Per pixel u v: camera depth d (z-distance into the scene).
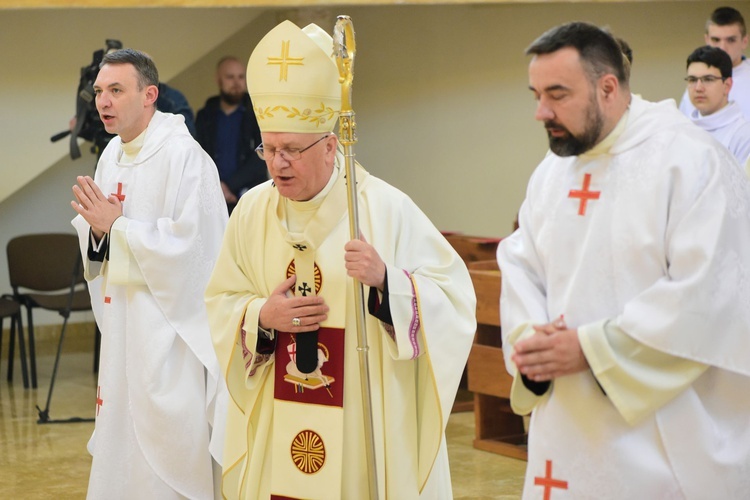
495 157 8.91
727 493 2.54
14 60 7.89
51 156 8.03
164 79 8.37
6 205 9.09
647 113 2.56
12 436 6.22
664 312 2.40
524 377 2.63
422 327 3.03
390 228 3.14
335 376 3.12
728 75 5.52
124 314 4.19
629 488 2.53
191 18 8.35
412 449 3.16
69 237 7.97
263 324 3.13
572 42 2.45
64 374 8.08
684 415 2.53
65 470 5.55
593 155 2.58
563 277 2.60
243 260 3.31
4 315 7.54
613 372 2.45
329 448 3.13
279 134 3.00
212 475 4.22
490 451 5.72
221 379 4.16
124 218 4.08
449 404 3.09
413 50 9.54
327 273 3.13
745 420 2.57
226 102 7.70
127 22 8.15
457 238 7.00
